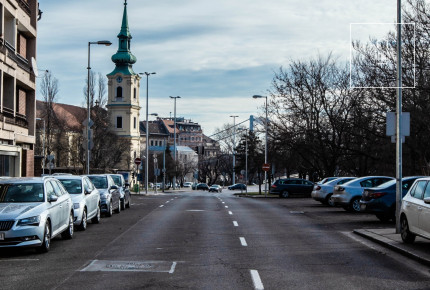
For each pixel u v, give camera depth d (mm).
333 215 24203
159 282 8898
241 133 95500
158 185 111688
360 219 22172
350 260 11523
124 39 112688
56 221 13336
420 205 12992
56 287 8461
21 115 33594
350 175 58562
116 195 24719
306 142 45750
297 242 14492
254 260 11328
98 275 9500
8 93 30594
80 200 17109
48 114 66500
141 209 28281
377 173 48000
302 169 64500
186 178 159250
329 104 45219
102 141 61500
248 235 15992
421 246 13141
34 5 34688
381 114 35812
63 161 67188
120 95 111625
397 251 12859
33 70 33656
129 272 9805
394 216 19875
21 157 32875
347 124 43406
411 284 9000
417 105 30609
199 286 8617
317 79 45219
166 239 14859
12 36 30594
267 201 38531
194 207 30156
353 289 8562
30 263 10836
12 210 12008
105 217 22625
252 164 92875
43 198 13039
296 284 8891
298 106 45906
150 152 137375
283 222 20531
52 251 12555
